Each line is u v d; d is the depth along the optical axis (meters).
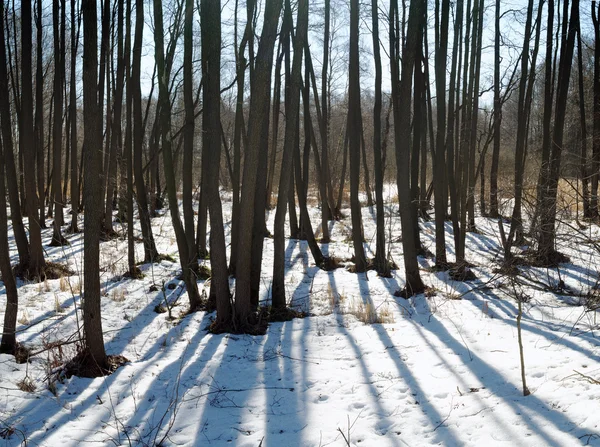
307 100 15.50
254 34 11.87
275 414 5.38
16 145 21.27
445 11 11.27
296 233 17.09
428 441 4.69
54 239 14.76
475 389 5.61
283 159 8.73
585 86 22.03
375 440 4.76
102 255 13.63
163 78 8.87
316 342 7.51
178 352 7.18
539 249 10.07
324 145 16.38
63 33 14.85
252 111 7.72
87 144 6.07
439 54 11.44
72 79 16.17
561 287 10.02
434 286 10.68
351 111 11.77
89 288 6.32
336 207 21.78
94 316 6.37
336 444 4.73
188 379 6.27
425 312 8.85
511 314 8.48
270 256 13.88
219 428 5.11
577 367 5.79
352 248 15.38
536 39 13.33
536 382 5.54
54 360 6.47
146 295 10.27
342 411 5.37
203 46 9.34
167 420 5.29
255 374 6.39
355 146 11.92
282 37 13.82
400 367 6.39
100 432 5.03
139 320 8.73
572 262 12.20
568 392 5.16
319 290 10.62
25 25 10.91
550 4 12.18
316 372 6.41
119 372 6.45
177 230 9.07
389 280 11.48
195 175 33.09
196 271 11.70
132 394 5.82
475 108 15.88
